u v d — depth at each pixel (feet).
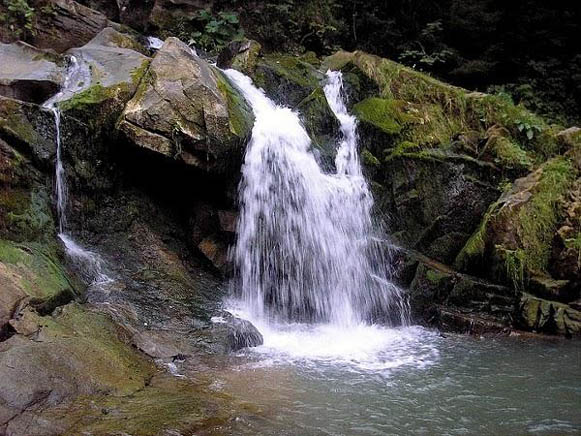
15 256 17.10
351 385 16.97
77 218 21.24
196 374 16.55
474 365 19.39
